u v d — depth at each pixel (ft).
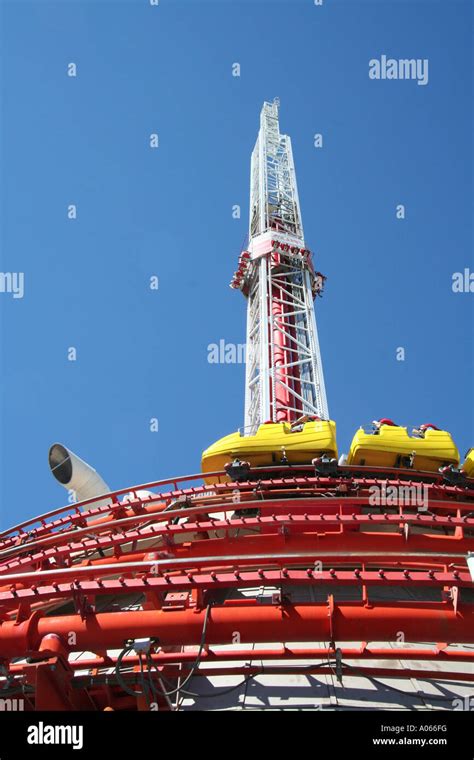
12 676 54.65
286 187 266.16
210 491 100.99
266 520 68.95
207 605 55.62
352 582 53.26
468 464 107.14
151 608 56.08
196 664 51.75
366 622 52.19
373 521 67.15
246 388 192.54
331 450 109.09
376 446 107.24
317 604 53.78
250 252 231.09
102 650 54.80
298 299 210.79
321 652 56.24
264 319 197.16
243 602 57.21
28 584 81.15
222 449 110.52
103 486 141.69
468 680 57.67
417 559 60.70
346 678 64.13
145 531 73.46
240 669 57.47
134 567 54.85
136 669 56.08
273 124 290.97
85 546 73.61
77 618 53.93
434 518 67.51
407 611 52.60
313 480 95.04
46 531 100.83
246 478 106.01
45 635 53.72
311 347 190.80
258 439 110.22
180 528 71.41
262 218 241.76
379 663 66.08
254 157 280.31
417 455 106.73
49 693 50.98
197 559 56.24
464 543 74.23
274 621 52.42
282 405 174.50
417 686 63.36
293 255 222.48
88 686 54.95
